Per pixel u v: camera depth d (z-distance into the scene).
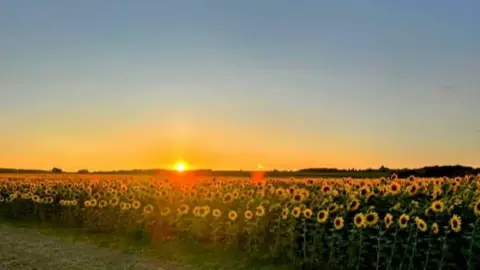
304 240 10.62
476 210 8.87
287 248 11.26
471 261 8.79
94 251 13.16
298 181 19.50
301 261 10.62
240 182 19.12
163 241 14.09
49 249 13.51
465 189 11.89
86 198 19.78
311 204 11.72
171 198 15.62
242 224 12.48
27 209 21.62
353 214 11.12
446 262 9.16
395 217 10.25
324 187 13.10
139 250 13.16
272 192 13.80
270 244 11.84
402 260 9.38
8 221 21.25
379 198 11.47
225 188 16.84
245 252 12.18
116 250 13.27
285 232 11.27
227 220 12.92
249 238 11.94
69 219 18.83
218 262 11.53
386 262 9.59
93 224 17.48
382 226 10.00
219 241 12.77
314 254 10.45
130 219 15.62
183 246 13.23
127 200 17.05
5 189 24.28
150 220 14.84
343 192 13.48
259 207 11.86
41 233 16.97
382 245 9.61
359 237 10.02
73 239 15.39
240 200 13.79
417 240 9.34
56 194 21.14
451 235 9.31
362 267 10.07
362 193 11.43
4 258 12.19
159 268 11.03
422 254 9.43
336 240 10.41
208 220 13.18
